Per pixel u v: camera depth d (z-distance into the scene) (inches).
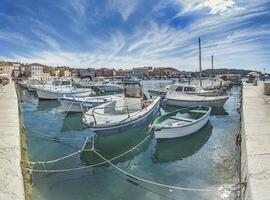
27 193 239.0
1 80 1552.7
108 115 461.7
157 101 639.8
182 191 257.6
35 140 460.1
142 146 416.8
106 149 402.0
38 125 603.8
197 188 264.1
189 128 423.2
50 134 509.0
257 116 354.6
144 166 333.4
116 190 263.7
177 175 301.0
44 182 281.6
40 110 840.9
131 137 455.2
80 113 692.1
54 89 1027.9
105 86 1441.9
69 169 318.0
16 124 364.5
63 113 722.8
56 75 4471.0
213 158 357.1
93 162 346.0
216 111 786.2
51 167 326.6
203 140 455.2
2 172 197.9
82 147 413.7
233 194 226.1
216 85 1295.5
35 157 367.6
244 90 858.1
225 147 405.4
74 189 266.1
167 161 350.0
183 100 789.9
